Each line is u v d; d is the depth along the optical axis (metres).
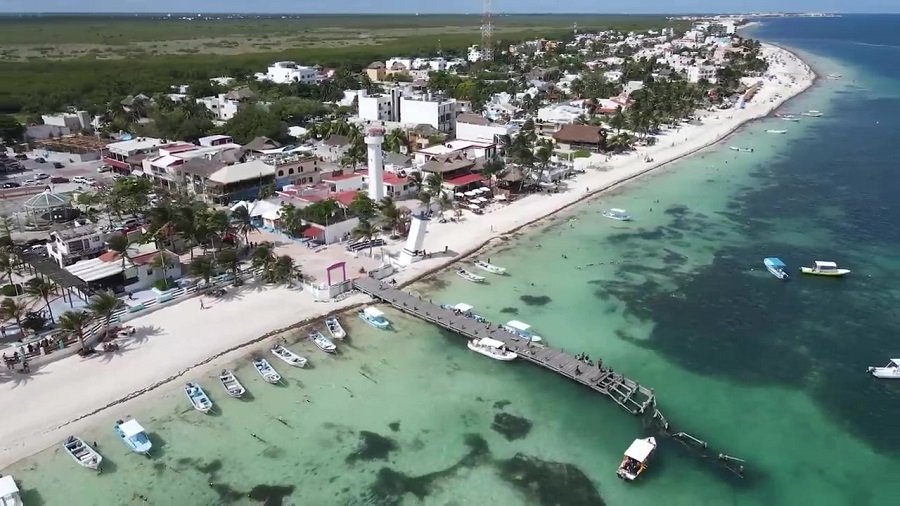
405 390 71.75
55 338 76.88
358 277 97.19
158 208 100.94
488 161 148.12
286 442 63.00
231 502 55.62
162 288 91.12
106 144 179.75
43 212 117.94
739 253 111.94
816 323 87.62
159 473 58.69
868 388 73.06
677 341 83.06
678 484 58.53
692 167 171.00
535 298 94.62
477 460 61.16
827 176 160.50
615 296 95.62
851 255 110.50
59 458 59.94
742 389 72.94
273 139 188.62
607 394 70.38
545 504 56.12
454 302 92.75
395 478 58.78
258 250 94.00
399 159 152.38
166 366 73.88
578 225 125.56
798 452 62.94
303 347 79.31
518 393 71.50
